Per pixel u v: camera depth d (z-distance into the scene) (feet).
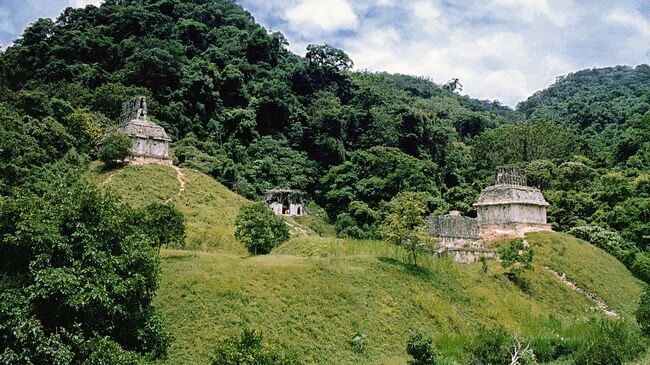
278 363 102.63
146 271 110.22
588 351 156.56
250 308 146.00
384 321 162.30
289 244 231.30
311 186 453.99
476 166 507.30
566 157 473.26
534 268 237.86
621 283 249.34
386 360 142.92
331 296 163.84
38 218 100.42
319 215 412.77
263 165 433.89
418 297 179.11
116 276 102.73
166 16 578.25
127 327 110.22
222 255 189.67
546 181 410.52
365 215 375.04
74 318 96.58
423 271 199.21
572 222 342.64
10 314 89.66
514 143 488.44
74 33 520.42
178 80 488.85
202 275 154.30
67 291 93.40
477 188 434.30
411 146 517.96
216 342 129.39
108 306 98.43
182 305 140.05
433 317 173.06
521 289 219.82
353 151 499.92
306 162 471.21
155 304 138.00
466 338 156.87
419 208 214.48
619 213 337.52
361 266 191.62
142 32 553.23
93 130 344.28
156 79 476.54
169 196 287.69
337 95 612.70
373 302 169.78
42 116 350.84
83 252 101.35
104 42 520.42
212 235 238.48
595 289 235.61
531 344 160.15
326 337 146.41
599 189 387.75
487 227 292.61
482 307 190.80
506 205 288.30
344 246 219.61
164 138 336.90
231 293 148.97
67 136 320.29
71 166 283.59
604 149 536.42
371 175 436.76
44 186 204.44
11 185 197.98
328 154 472.85
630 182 378.94
